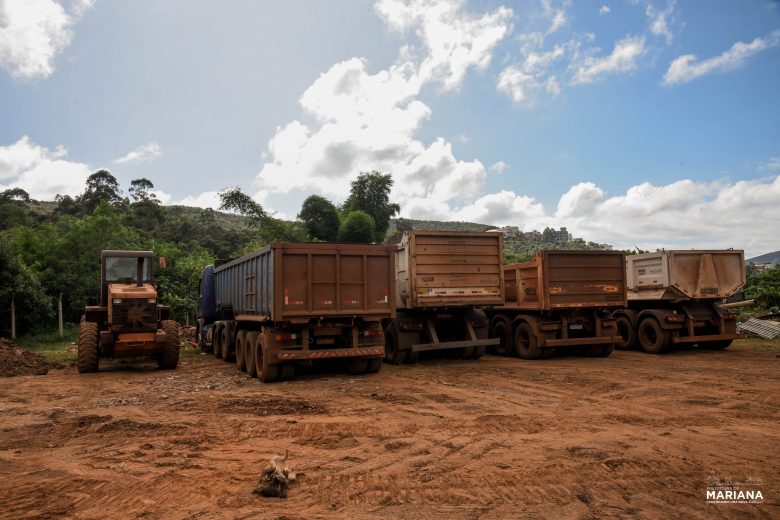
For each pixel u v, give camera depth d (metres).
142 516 3.97
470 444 5.75
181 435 6.34
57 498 4.36
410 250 12.77
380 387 9.55
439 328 14.24
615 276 14.30
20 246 28.03
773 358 13.00
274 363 10.09
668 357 13.78
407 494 4.34
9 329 23.14
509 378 10.46
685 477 4.65
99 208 31.09
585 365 12.38
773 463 5.00
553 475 4.73
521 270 14.60
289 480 4.61
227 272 14.85
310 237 38.06
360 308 10.66
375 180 48.19
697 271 14.91
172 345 13.03
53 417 7.52
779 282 23.05
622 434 6.08
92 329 12.68
